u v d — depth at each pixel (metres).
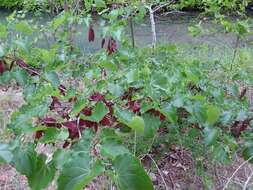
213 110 1.86
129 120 1.43
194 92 2.56
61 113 1.70
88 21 2.71
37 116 1.56
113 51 2.65
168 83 2.03
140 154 2.60
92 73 2.12
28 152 1.19
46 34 3.64
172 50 3.24
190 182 2.59
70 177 0.96
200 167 2.64
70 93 1.78
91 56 2.81
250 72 3.76
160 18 8.48
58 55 2.44
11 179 2.63
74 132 1.48
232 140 2.21
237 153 2.76
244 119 2.27
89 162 0.99
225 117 2.18
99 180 2.36
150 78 1.99
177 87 2.17
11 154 1.09
